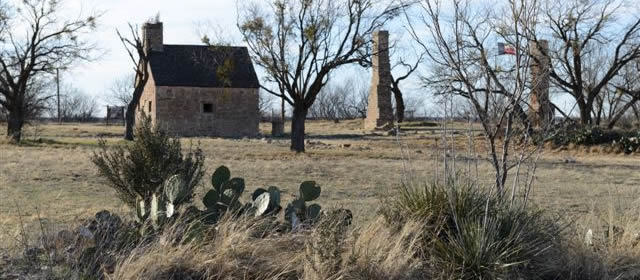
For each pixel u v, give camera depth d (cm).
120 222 845
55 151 3503
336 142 5278
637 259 862
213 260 748
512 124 1097
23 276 733
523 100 985
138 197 1030
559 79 4156
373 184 2016
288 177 2258
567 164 3231
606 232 962
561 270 823
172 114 6569
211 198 883
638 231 933
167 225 805
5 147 3975
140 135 1085
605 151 4078
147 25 6681
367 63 3919
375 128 6888
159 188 1026
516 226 823
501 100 982
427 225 841
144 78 5775
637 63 4834
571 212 1266
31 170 2300
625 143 4081
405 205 873
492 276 763
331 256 735
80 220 1108
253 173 2380
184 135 6531
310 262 732
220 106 6681
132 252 751
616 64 4469
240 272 746
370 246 780
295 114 3962
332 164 2862
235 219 845
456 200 852
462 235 812
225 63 4197
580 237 885
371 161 3111
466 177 927
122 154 1098
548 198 1605
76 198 1589
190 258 755
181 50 6800
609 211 1023
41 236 834
